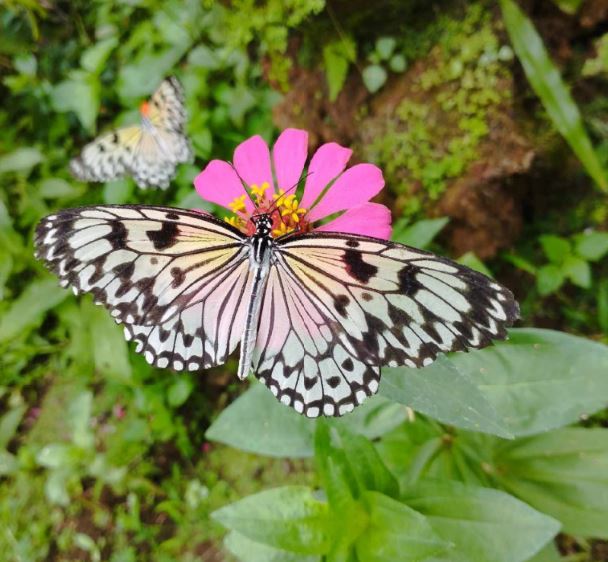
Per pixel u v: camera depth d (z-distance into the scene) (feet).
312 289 0.43
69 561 0.90
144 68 0.94
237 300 0.45
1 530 0.93
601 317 0.79
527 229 0.85
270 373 0.44
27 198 1.00
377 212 0.51
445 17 0.76
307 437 0.60
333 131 0.87
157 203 0.97
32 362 1.06
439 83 0.78
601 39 0.75
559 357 0.55
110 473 0.90
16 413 1.00
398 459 0.68
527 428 0.55
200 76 0.93
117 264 0.44
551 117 0.71
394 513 0.49
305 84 0.87
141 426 0.93
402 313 0.40
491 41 0.74
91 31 1.11
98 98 0.98
